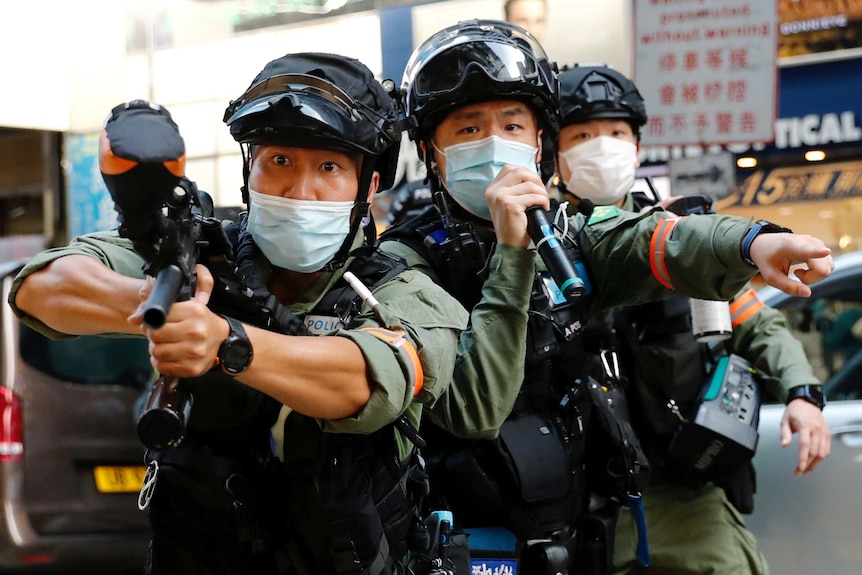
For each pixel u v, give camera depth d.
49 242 11.74
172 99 10.41
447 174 2.67
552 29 8.41
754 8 5.38
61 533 5.34
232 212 2.40
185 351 1.53
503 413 2.36
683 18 5.47
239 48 10.05
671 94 5.51
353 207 2.11
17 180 12.37
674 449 3.30
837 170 8.76
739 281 2.43
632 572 3.40
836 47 8.66
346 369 1.75
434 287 2.09
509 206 2.35
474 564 2.62
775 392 3.56
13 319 5.39
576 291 2.24
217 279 1.86
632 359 3.30
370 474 1.98
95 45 11.16
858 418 4.34
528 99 2.66
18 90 11.52
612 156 3.39
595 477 2.85
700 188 5.47
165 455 1.97
